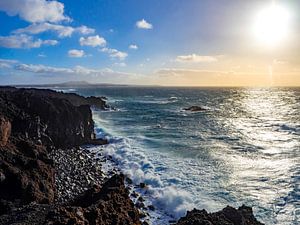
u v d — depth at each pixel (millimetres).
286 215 16953
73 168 26719
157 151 32000
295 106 98000
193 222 12422
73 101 69938
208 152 31312
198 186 21125
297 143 36469
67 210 12078
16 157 21203
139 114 72500
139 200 19234
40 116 34156
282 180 22359
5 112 30375
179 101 124500
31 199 18125
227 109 86875
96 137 41094
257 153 30984
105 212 13289
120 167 27391
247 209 14297
